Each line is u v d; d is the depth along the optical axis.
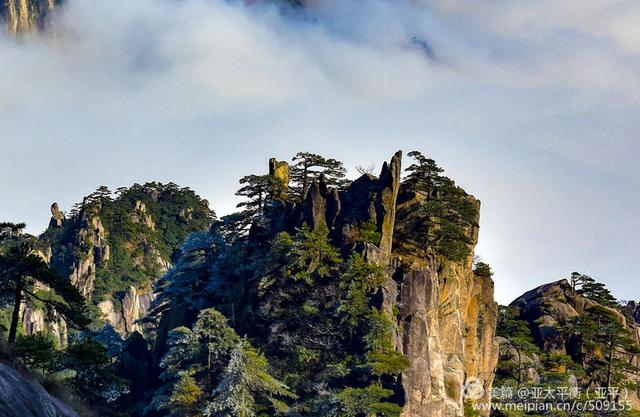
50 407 67.81
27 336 109.94
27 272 113.56
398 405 199.12
